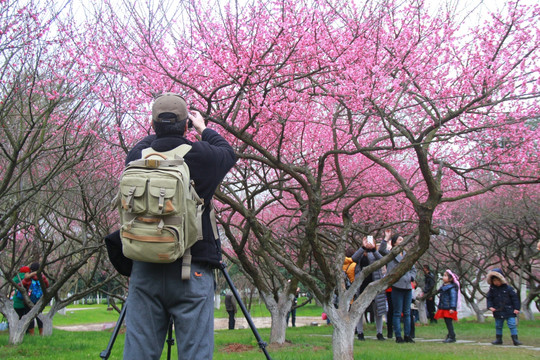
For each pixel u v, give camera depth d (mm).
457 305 9859
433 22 7551
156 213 2391
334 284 7391
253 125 9000
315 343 9695
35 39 7914
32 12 7906
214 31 7539
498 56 7816
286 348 8898
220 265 2795
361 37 7734
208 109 7215
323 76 8594
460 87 7656
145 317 2547
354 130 8789
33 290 11930
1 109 7492
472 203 16172
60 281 10172
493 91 7727
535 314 20922
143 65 7504
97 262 11773
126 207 2414
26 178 11164
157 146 2775
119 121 8859
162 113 2820
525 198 14227
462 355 7348
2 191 7770
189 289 2553
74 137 9273
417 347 8758
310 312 34500
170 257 2408
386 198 14281
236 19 6891
